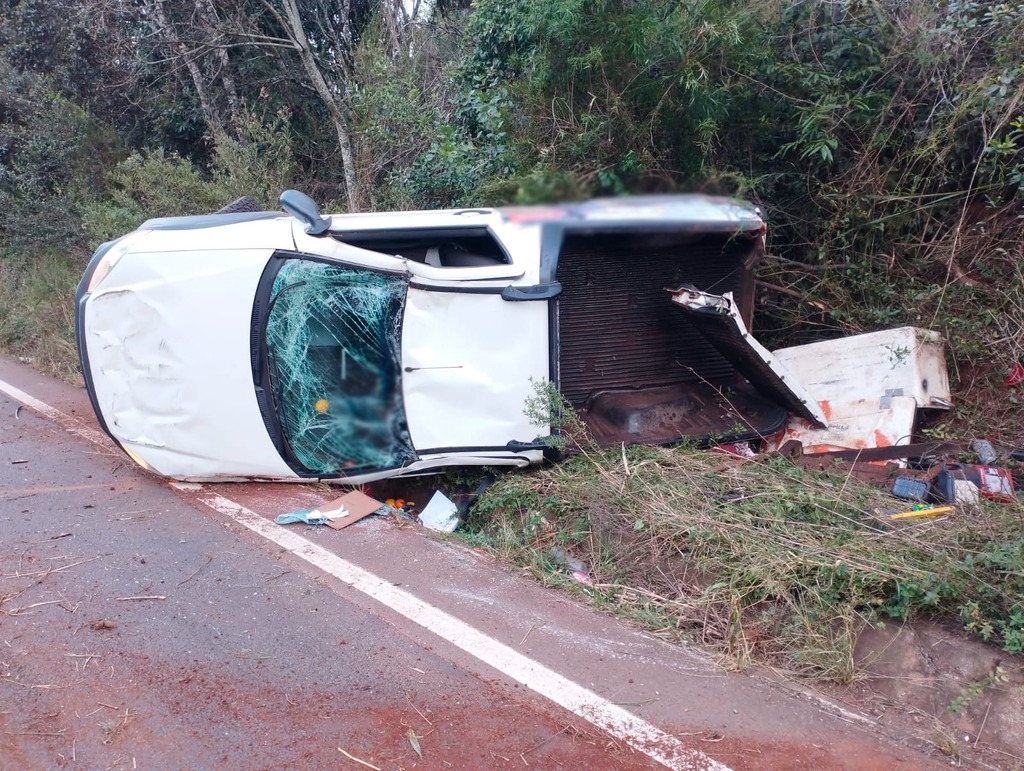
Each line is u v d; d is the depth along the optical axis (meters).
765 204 5.61
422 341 4.16
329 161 10.57
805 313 5.57
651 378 4.93
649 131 5.36
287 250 4.11
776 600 3.23
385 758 2.44
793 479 4.13
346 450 4.30
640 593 3.43
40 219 10.52
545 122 5.77
